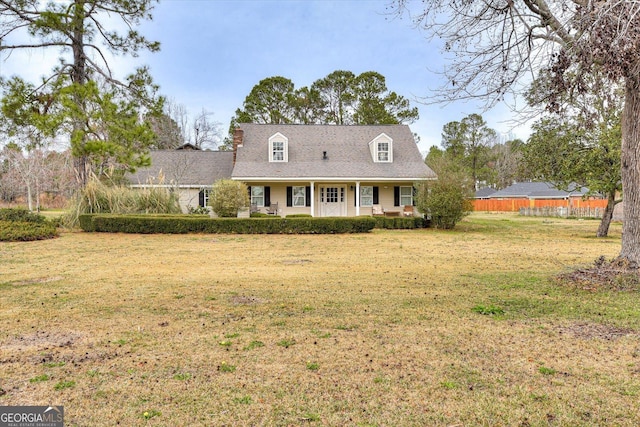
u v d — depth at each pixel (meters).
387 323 4.71
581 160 14.80
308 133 24.47
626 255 6.79
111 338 4.21
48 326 4.61
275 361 3.62
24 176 31.81
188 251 11.32
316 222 16.69
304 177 20.59
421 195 19.52
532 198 44.03
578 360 3.61
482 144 56.47
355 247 12.37
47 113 15.52
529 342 4.06
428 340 4.14
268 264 9.12
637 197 6.63
